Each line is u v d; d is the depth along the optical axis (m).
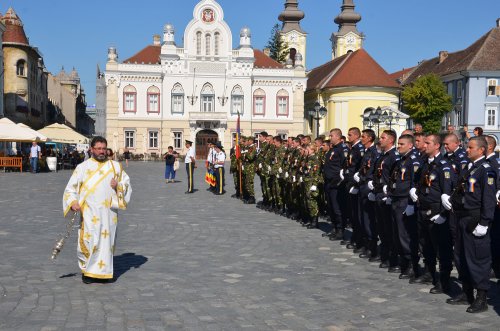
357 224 10.87
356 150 10.93
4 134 34.34
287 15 90.00
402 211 8.76
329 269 9.43
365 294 7.91
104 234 8.12
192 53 66.25
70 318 6.61
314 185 13.52
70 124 98.75
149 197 21.48
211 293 7.80
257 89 67.62
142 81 65.56
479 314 7.05
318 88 71.06
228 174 37.31
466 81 67.38
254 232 13.20
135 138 65.81
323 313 6.99
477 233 7.02
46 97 78.25
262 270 9.25
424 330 6.43
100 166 8.23
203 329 6.32
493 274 9.23
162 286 8.12
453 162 9.09
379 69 68.31
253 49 72.19
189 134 66.50
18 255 10.05
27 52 59.34
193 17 66.12
